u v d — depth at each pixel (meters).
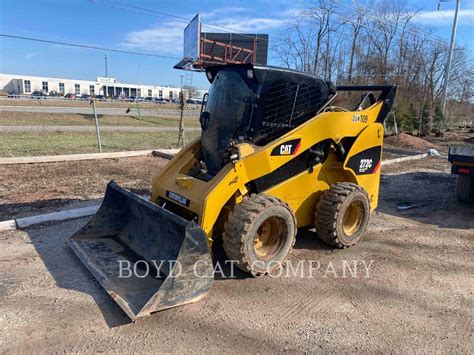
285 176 4.46
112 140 14.56
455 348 3.06
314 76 4.57
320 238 4.93
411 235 5.62
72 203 6.35
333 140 4.68
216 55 23.48
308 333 3.19
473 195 7.22
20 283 3.83
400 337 3.18
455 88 32.50
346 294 3.85
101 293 3.68
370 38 22.38
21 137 14.00
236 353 2.93
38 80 79.88
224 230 3.95
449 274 4.37
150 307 3.24
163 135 17.22
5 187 7.16
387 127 21.86
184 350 2.94
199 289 3.50
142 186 7.59
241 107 4.24
